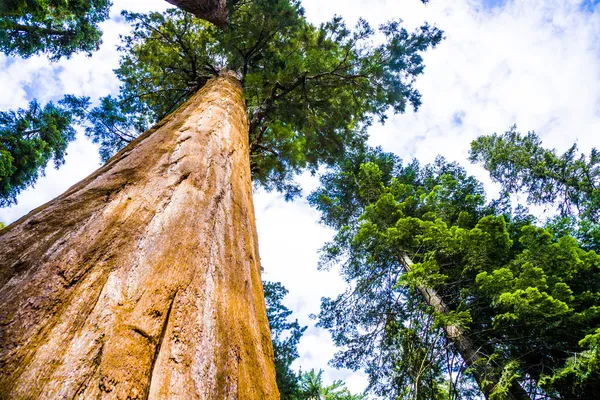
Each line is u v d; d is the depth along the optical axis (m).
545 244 7.00
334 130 11.22
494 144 18.61
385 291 9.88
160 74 11.20
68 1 13.61
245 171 2.60
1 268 0.86
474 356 6.03
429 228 7.52
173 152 2.00
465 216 8.33
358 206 13.88
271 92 9.05
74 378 0.63
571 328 6.07
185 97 11.19
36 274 0.86
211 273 1.23
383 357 8.63
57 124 14.08
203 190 1.74
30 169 13.62
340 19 9.30
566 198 16.45
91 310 0.80
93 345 0.71
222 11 5.79
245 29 8.80
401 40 9.09
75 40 14.52
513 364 5.20
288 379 12.54
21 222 1.10
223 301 1.17
